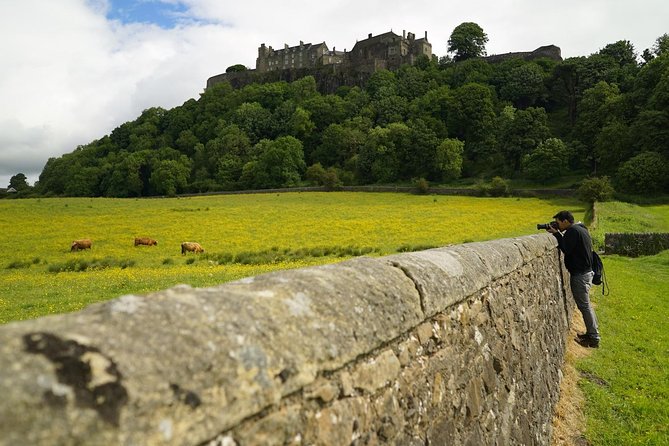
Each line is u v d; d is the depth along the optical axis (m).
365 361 2.02
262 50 165.50
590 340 7.90
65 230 35.75
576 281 7.77
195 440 1.17
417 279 2.63
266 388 1.40
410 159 83.06
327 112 113.94
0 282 16.42
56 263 22.53
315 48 154.25
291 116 113.50
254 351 1.41
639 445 5.61
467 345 3.24
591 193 50.25
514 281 4.95
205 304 1.46
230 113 122.31
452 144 78.38
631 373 7.77
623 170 57.44
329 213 47.09
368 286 2.23
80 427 0.95
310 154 104.00
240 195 70.00
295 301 1.77
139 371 1.10
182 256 25.50
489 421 3.41
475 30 132.88
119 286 13.80
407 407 2.30
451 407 2.82
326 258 23.62
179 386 1.16
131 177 94.31
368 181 83.44
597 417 6.33
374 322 2.07
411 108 104.56
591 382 7.39
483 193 64.19
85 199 58.16
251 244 30.39
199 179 95.31
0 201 52.78
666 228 33.03
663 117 61.09
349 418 1.83
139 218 42.44
